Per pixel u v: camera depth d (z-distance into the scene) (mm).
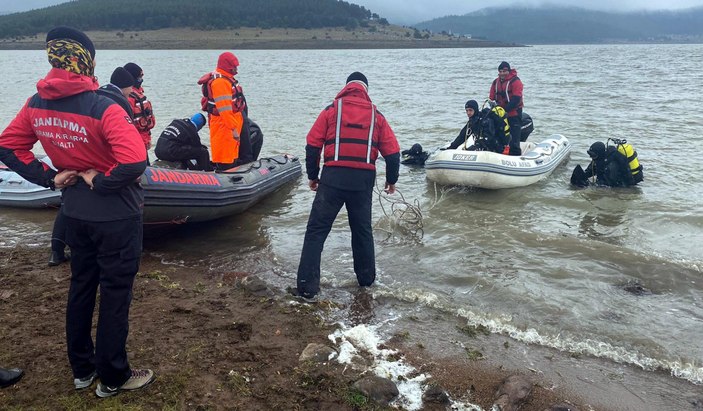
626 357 3479
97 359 2705
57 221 4695
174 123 6230
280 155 8062
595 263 4938
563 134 11758
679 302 4223
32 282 4352
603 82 24641
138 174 2449
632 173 7621
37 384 2904
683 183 7746
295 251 5328
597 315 4027
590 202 6980
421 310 4102
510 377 3150
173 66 40688
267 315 3914
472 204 6977
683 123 12727
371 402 2928
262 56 65312
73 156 2490
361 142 4074
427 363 3375
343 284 4520
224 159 6727
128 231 2580
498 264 4945
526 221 6266
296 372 3162
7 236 5605
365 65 43719
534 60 52156
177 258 5141
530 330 3803
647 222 6180
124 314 2691
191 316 3830
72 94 2418
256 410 2809
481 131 8141
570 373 3297
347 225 6008
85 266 2668
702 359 3459
